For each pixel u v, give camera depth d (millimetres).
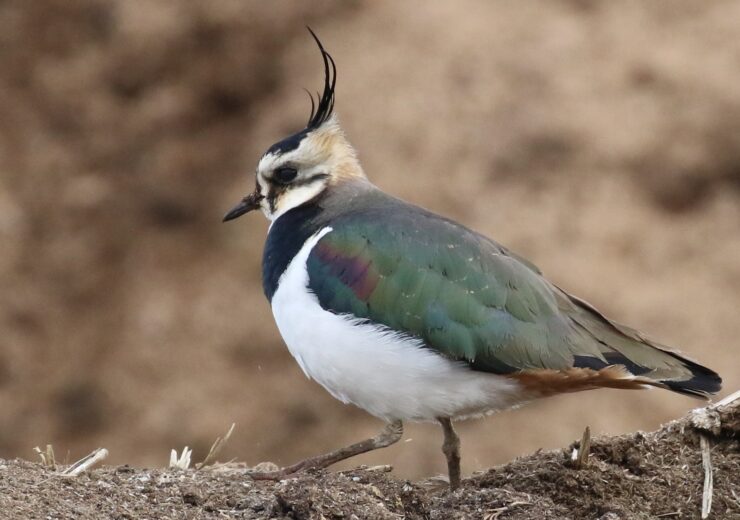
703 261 18047
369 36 20672
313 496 7289
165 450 17469
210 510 7469
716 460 8109
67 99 21016
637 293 17578
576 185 18609
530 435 15836
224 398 17781
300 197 8727
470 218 18359
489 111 19266
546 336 7707
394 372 7734
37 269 19578
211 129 20734
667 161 18891
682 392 7777
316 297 7895
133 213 20078
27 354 18750
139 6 21344
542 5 20578
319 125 8953
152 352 18516
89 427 18016
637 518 7332
